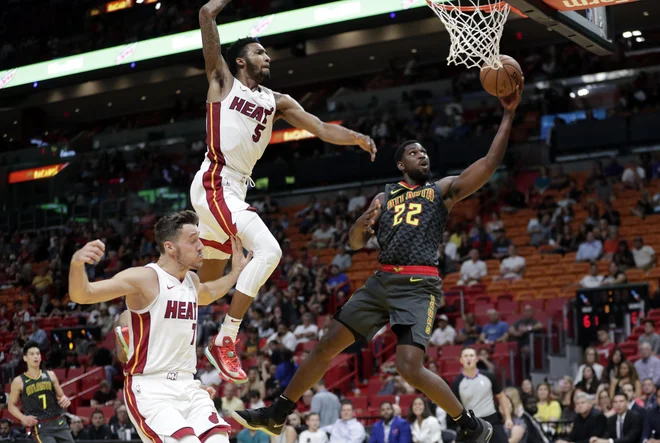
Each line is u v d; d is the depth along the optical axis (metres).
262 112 5.05
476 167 5.30
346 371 15.16
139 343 4.68
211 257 5.24
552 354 13.62
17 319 21.14
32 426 9.02
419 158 5.48
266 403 13.49
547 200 19.56
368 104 25.17
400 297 5.23
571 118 22.31
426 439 10.00
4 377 17.67
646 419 9.56
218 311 17.72
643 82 22.11
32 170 28.27
